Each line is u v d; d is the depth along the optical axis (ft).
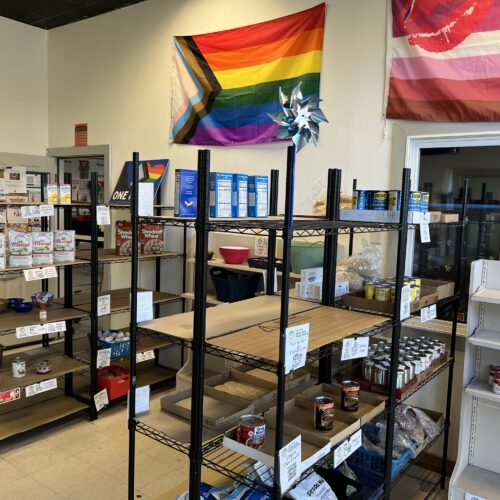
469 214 9.78
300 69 11.34
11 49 16.12
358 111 10.62
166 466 9.86
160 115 14.30
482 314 8.93
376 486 7.36
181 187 5.63
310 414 6.52
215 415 6.21
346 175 10.87
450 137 9.61
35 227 15.70
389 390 7.13
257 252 12.09
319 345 5.55
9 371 10.90
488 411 8.91
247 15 12.27
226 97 12.67
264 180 6.22
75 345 13.64
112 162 15.71
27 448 10.38
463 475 8.80
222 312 6.91
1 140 16.07
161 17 14.05
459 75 9.34
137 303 6.23
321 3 10.97
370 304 7.43
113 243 15.72
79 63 16.30
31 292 16.49
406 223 7.02
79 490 8.98
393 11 9.98
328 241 7.68
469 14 9.18
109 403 12.33
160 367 14.44
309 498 5.90
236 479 5.65
